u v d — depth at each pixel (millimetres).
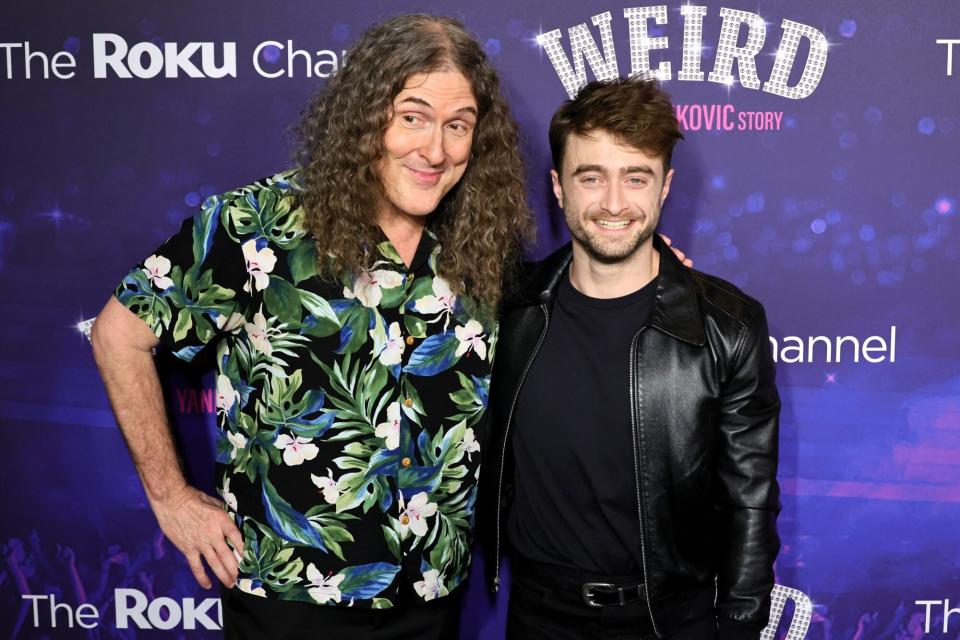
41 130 1838
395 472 1412
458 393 1470
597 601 1489
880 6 1798
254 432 1412
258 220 1391
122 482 1941
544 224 1877
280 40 1811
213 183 1850
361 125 1357
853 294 1877
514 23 1812
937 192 1846
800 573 1964
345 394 1384
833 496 1938
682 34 1812
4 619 1974
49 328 1892
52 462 1936
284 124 1828
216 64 1819
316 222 1370
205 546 1448
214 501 1508
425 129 1352
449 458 1467
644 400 1462
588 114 1398
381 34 1377
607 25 1812
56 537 1959
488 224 1485
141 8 1804
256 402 1404
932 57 1811
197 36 1812
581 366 1493
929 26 1802
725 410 1481
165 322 1382
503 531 1642
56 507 1949
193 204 1854
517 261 1667
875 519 1945
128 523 1956
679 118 1835
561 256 1558
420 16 1406
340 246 1362
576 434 1480
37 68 1820
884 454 1922
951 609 1968
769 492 1463
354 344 1387
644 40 1814
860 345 1891
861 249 1863
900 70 1814
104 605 1979
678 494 1477
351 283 1388
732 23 1808
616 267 1461
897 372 1898
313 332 1377
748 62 1819
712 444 1482
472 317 1479
